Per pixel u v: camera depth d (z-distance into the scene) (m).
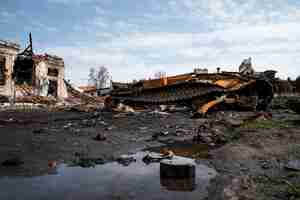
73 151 6.89
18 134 9.39
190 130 11.19
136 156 6.59
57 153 6.57
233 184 4.50
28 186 4.23
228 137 9.43
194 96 18.88
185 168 4.82
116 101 23.44
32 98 31.39
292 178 4.84
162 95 20.97
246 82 18.70
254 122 12.88
